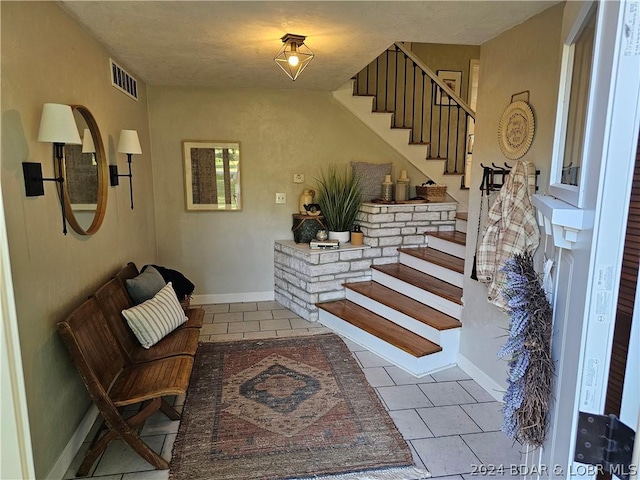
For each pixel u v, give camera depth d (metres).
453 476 2.02
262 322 4.02
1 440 0.86
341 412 2.53
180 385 2.13
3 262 0.84
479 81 2.85
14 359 0.87
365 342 3.47
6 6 1.60
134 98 3.60
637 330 0.79
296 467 2.06
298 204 4.59
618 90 0.79
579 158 1.15
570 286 1.06
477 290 2.89
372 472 2.04
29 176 1.74
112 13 2.21
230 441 2.25
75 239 2.22
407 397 2.71
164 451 2.19
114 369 2.21
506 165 2.54
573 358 0.99
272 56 3.07
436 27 2.45
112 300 2.54
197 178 4.32
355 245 4.25
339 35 2.60
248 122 4.33
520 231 2.27
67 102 2.20
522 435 1.41
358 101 4.46
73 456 2.12
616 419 0.84
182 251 4.42
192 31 2.51
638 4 0.76
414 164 4.66
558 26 2.09
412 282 3.66
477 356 2.91
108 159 2.85
